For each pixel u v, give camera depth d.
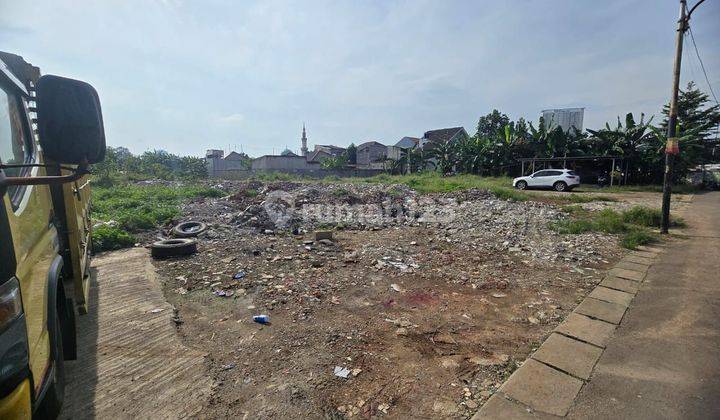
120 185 19.56
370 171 40.06
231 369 3.02
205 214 10.16
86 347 3.33
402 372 3.01
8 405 1.39
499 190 16.45
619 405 2.57
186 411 2.52
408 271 5.66
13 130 2.15
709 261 6.06
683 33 8.02
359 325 3.82
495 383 2.88
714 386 2.75
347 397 2.68
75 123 1.80
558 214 11.52
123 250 6.80
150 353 3.25
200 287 4.87
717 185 22.98
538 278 5.39
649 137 24.23
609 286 4.98
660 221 9.39
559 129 27.31
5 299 1.42
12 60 3.05
